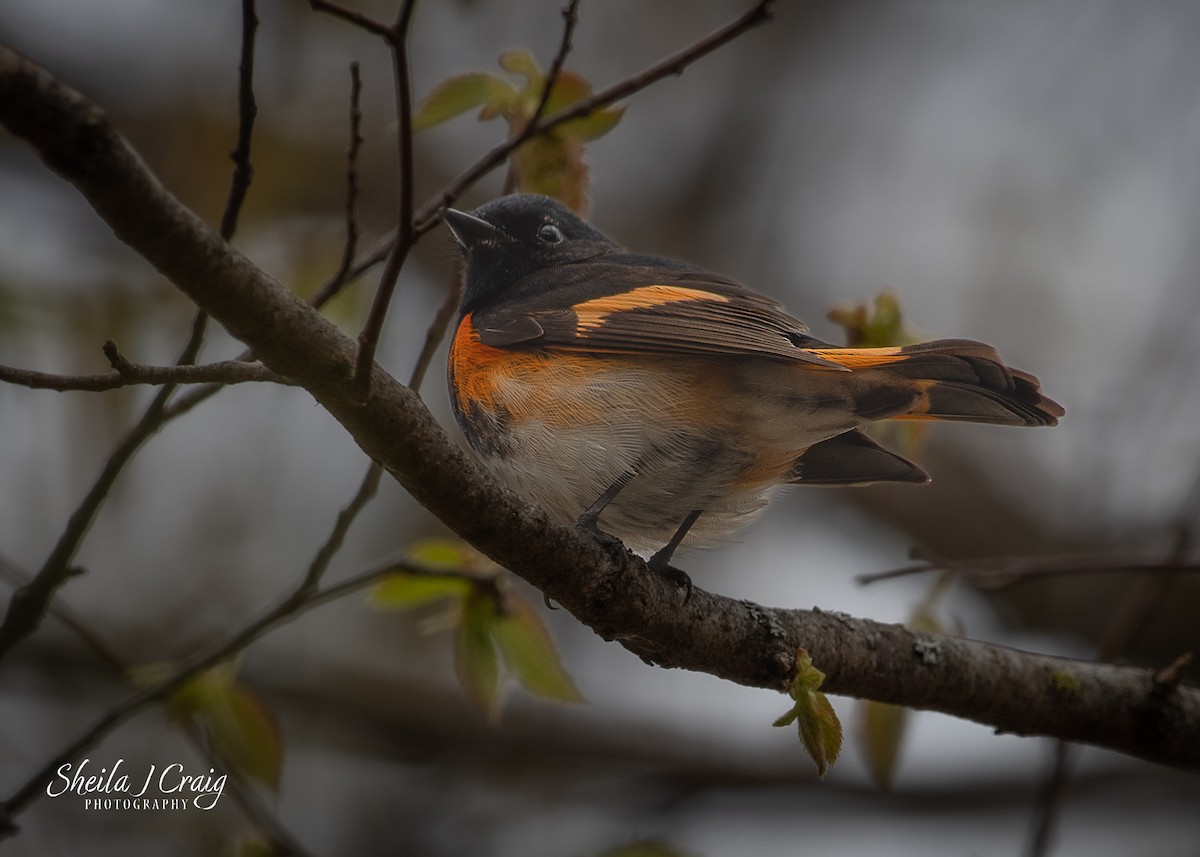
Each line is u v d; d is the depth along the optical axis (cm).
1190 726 696
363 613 1255
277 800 678
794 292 1382
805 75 1452
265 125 1222
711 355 665
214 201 1169
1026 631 1223
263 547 1250
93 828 1052
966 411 662
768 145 1441
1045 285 1328
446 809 1176
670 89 1461
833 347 688
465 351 704
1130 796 1173
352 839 1176
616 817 1159
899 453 791
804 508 1322
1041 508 1249
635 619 586
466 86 673
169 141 1244
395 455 498
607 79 1434
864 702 680
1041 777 1085
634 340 669
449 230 889
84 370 1040
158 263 423
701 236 1421
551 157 674
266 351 455
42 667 1118
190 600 1210
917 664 662
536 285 798
